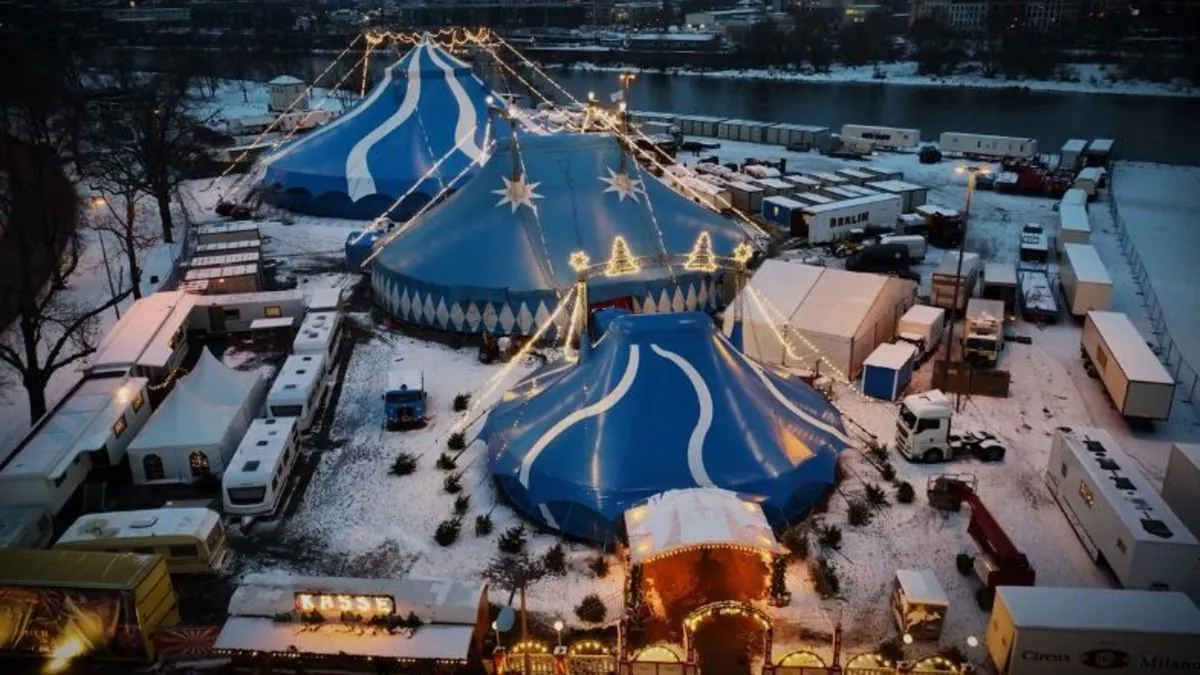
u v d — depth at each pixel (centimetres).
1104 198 5819
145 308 3381
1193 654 1622
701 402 2295
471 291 3359
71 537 2056
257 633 1778
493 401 2933
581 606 1931
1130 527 1912
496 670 1727
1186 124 9838
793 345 3072
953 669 1702
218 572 2123
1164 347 3403
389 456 2625
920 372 3142
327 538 2247
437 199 5028
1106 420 2802
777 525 2219
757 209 5297
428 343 3422
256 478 2319
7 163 3675
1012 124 9956
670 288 3431
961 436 2638
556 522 2239
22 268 2817
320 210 5388
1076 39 17762
